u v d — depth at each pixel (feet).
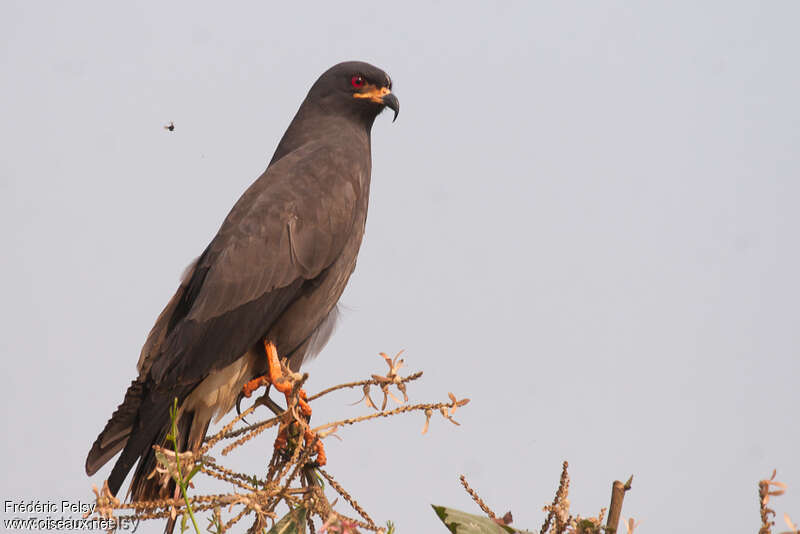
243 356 30.94
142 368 29.55
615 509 14.84
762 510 13.53
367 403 18.61
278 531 17.87
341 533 17.04
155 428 28.04
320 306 32.12
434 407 18.34
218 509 16.92
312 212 31.48
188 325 29.55
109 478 26.68
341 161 33.12
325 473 18.61
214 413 29.96
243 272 30.35
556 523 15.30
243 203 31.83
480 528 15.98
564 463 15.69
